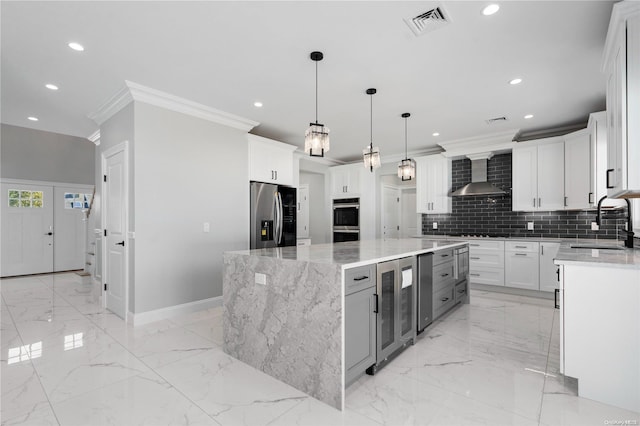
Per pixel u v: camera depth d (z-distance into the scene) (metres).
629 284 1.81
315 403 1.85
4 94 3.25
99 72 2.82
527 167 4.54
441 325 3.21
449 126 4.39
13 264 6.03
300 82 3.04
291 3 1.94
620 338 1.83
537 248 4.27
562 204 4.23
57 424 1.66
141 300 3.21
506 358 2.46
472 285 4.91
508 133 4.59
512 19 2.08
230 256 2.48
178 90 3.22
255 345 2.28
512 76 2.90
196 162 3.67
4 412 1.75
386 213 6.73
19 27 2.16
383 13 2.03
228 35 2.28
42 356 2.46
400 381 2.11
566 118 4.07
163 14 2.04
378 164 3.36
